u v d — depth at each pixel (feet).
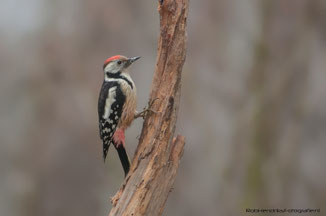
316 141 52.85
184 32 21.97
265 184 50.60
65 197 65.67
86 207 65.57
